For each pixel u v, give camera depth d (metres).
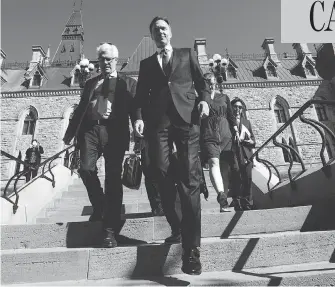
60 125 21.81
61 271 2.19
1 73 24.86
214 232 2.89
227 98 4.21
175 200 2.42
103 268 2.18
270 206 4.75
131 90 2.99
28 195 4.89
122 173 2.88
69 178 7.96
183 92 2.35
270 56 26.98
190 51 2.58
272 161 20.77
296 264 2.23
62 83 24.64
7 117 22.06
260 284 1.83
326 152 21.19
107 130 2.73
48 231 2.70
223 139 3.94
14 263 2.20
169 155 2.37
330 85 23.45
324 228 2.99
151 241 2.69
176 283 1.91
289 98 22.95
